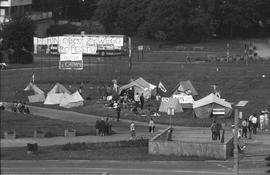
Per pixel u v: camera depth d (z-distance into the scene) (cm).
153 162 14112
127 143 16100
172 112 19225
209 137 16175
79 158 14362
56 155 14638
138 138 16975
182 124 19888
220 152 14538
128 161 14200
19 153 14738
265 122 19012
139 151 15350
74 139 17038
